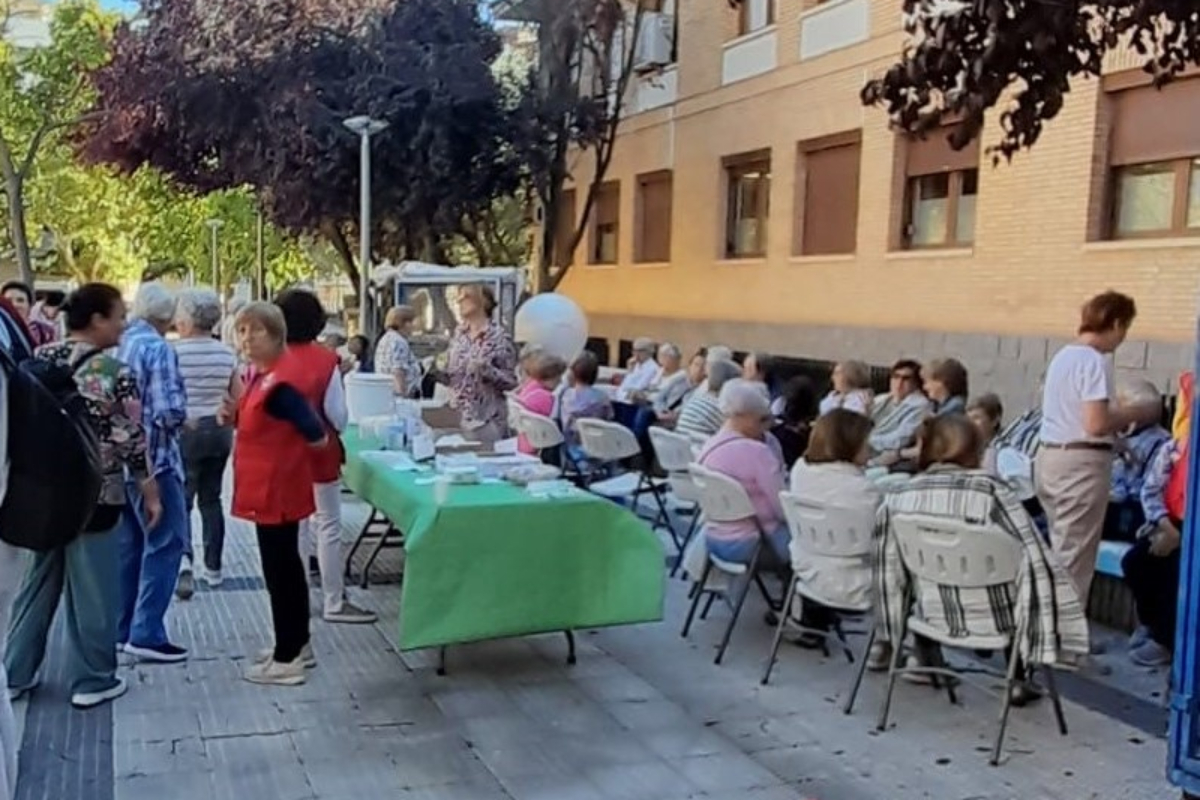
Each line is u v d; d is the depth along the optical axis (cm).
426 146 1545
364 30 1552
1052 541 499
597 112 1580
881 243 1103
